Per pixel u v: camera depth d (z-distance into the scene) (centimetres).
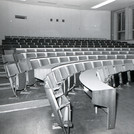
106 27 1479
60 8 1340
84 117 284
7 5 1150
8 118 273
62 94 238
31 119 271
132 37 1377
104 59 595
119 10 1430
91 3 1205
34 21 1262
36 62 474
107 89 234
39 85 459
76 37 1402
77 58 602
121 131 237
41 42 1001
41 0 1125
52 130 239
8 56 527
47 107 324
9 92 376
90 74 346
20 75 338
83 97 392
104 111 306
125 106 337
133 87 491
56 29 1339
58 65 448
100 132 235
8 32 1166
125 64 506
